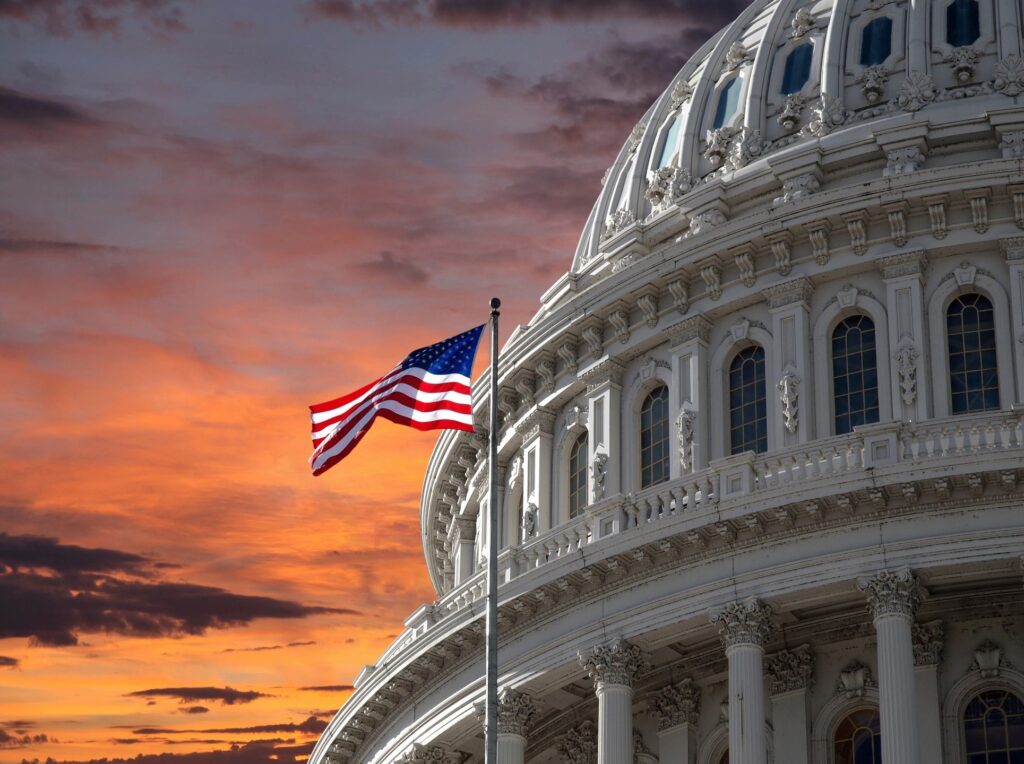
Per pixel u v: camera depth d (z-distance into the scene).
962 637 51.34
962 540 48.53
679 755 54.09
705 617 50.72
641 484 59.62
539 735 57.53
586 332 61.81
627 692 51.97
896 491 49.09
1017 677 50.50
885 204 57.22
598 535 54.28
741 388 58.59
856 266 57.59
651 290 60.44
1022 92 61.59
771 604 50.41
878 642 48.59
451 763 57.88
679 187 65.94
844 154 61.88
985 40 63.25
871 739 51.84
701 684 54.59
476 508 68.81
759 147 64.69
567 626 53.56
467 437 67.19
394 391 51.31
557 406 63.06
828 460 50.84
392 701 59.41
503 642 55.06
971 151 60.62
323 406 53.41
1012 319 55.56
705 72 68.75
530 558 56.03
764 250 59.00
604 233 68.69
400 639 60.22
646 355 60.81
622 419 60.69
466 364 51.62
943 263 57.06
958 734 50.53
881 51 64.69
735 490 51.72
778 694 52.72
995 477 48.41
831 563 49.44
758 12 70.62
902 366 55.62
